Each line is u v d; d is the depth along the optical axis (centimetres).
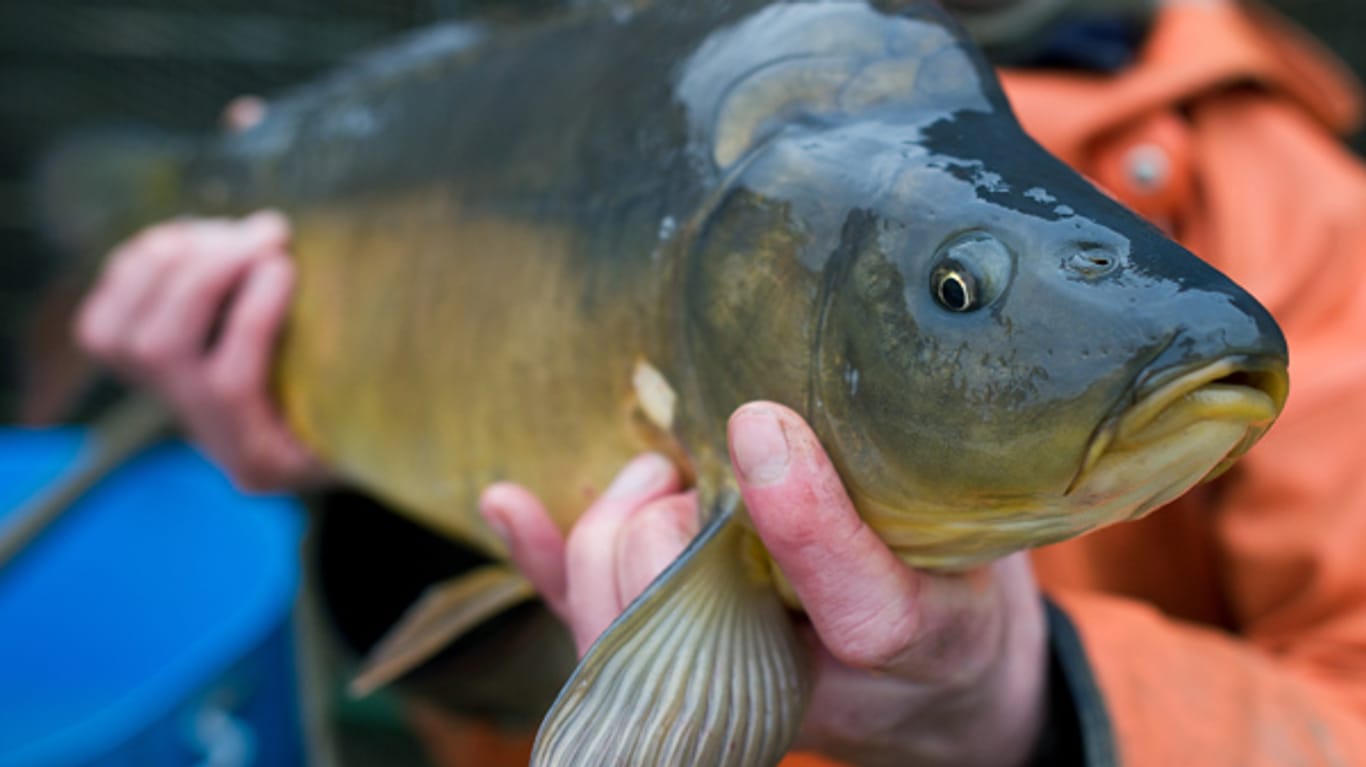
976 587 45
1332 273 65
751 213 44
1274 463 62
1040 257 39
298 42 150
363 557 75
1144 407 37
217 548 105
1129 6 71
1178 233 68
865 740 49
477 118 59
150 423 85
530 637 68
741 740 44
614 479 51
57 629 108
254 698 84
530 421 53
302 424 71
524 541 52
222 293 73
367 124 67
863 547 42
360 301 65
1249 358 36
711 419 46
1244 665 54
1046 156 42
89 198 98
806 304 43
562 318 52
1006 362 38
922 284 40
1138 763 50
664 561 45
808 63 45
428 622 59
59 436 125
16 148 153
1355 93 136
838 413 42
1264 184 67
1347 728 53
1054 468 38
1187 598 68
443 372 58
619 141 50
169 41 152
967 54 45
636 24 52
